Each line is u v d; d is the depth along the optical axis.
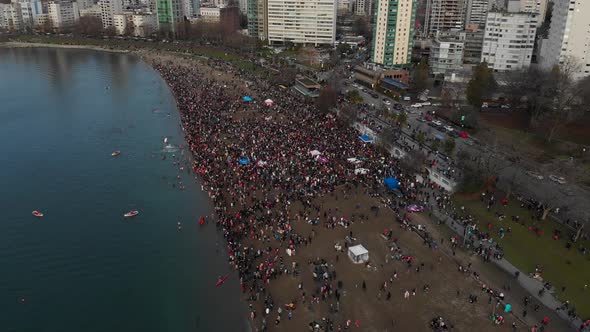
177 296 85.69
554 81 171.50
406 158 127.88
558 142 148.38
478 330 74.75
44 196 121.94
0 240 101.88
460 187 116.88
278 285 85.69
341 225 104.25
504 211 110.00
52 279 89.81
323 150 143.75
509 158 135.62
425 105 198.75
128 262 95.19
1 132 170.38
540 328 74.38
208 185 125.81
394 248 95.88
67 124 180.50
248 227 103.50
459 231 102.56
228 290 86.69
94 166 140.25
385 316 78.06
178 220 110.62
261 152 141.62
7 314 80.56
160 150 152.12
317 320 77.12
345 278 87.31
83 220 110.69
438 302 81.31
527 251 95.06
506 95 189.50
